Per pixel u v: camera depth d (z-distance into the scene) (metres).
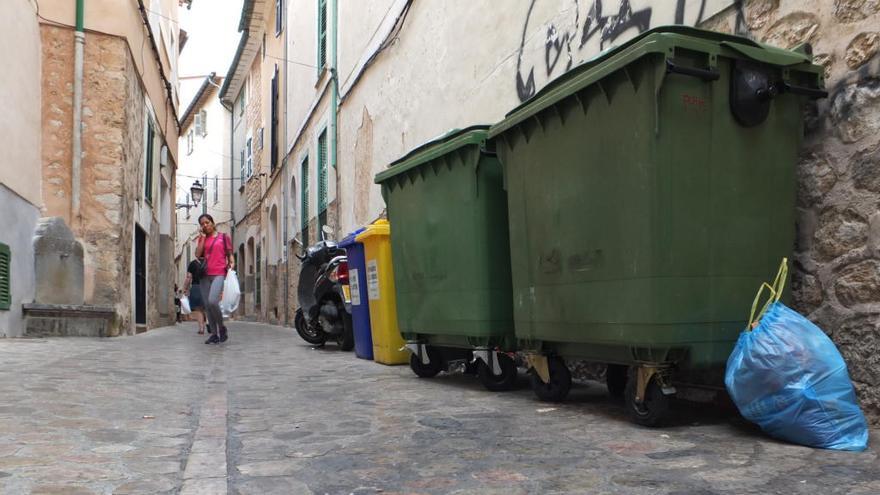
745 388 2.99
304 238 16.75
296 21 18.00
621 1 4.81
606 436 3.26
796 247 3.50
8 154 8.17
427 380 5.45
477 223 4.61
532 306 4.06
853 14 3.22
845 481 2.45
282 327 17.84
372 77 11.05
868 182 3.14
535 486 2.54
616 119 3.36
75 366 5.75
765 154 3.36
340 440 3.36
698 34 3.19
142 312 13.19
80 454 2.94
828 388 2.85
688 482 2.51
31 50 9.18
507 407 4.12
